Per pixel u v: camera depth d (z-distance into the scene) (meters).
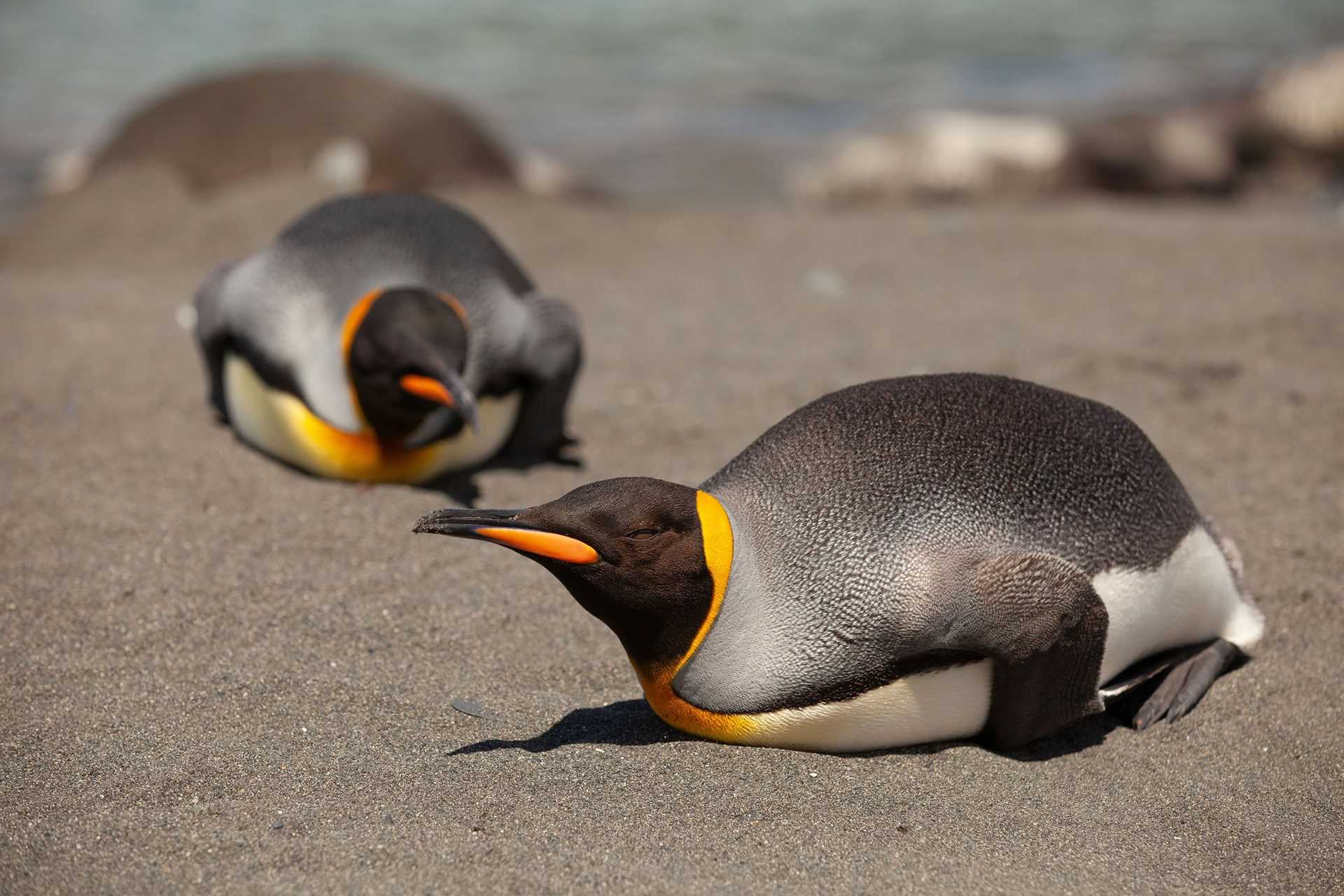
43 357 18.55
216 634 11.35
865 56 55.31
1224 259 25.42
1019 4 66.19
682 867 8.45
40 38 54.06
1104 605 9.39
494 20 60.09
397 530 13.40
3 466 14.62
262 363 14.73
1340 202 41.09
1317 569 12.88
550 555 8.72
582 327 21.69
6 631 11.28
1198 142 42.78
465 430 14.77
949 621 8.92
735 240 28.55
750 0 65.81
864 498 9.38
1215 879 8.77
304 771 9.45
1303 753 10.16
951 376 10.56
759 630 9.16
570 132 43.56
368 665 10.95
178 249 27.02
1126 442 10.38
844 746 9.65
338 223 15.44
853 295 24.00
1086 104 48.94
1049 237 28.02
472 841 8.62
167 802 9.06
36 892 8.21
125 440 15.58
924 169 40.69
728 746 9.69
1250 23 62.09
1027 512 9.49
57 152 38.31
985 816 9.14
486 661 11.10
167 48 52.94
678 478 15.09
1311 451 15.81
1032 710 9.45
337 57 51.81
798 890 8.31
